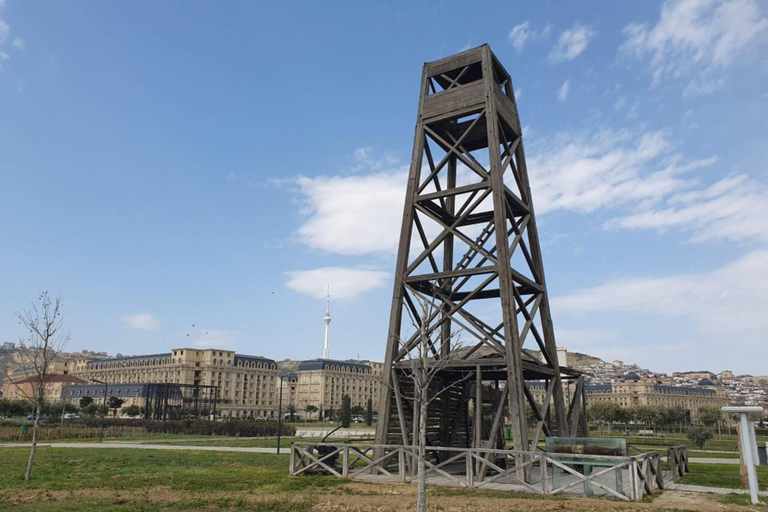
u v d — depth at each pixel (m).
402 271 28.30
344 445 25.72
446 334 29.41
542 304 29.53
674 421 116.62
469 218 30.69
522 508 18.20
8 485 23.16
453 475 26.08
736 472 30.16
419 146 30.27
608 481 22.20
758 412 21.70
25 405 106.75
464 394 31.64
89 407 126.56
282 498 20.03
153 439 62.34
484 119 31.56
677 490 22.89
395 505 18.77
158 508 18.44
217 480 24.66
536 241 30.19
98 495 20.94
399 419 27.00
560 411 28.00
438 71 31.33
